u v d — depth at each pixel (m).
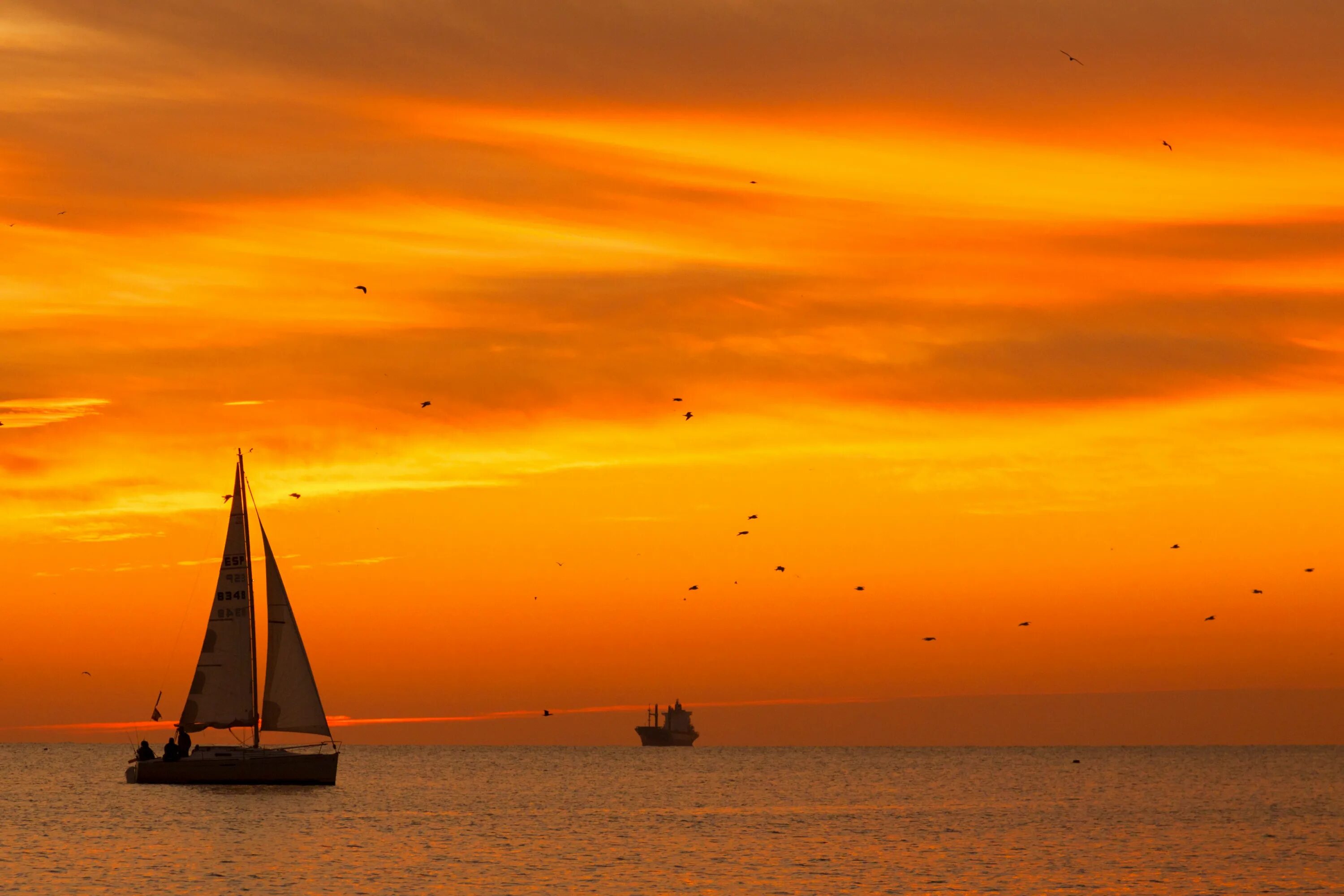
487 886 113.88
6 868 120.94
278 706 164.25
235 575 165.38
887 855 137.00
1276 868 129.12
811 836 157.62
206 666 164.88
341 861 127.12
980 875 122.75
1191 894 113.69
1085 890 114.81
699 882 117.12
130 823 154.62
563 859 131.50
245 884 113.69
